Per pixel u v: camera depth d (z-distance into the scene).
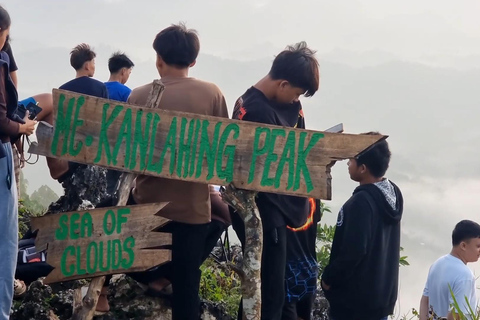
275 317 3.11
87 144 2.85
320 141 2.81
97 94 4.46
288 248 3.31
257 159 2.83
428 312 3.96
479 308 3.72
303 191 2.81
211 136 2.83
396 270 3.49
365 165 3.44
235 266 2.88
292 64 3.10
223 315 3.88
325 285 3.45
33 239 3.46
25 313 3.49
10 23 2.95
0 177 2.75
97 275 2.86
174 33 3.14
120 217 2.86
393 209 3.41
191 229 3.10
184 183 3.08
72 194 4.52
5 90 2.78
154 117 2.84
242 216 2.88
